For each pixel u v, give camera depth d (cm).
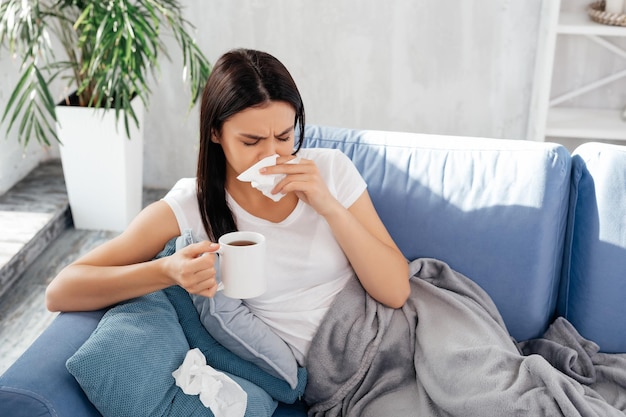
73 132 295
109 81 276
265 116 141
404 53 320
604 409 141
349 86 329
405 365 158
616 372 160
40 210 308
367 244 156
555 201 168
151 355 133
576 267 173
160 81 333
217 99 143
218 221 154
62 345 134
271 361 149
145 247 151
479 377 142
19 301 265
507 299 172
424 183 175
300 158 150
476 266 172
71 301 144
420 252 175
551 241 170
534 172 169
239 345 147
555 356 165
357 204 164
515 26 309
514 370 143
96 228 314
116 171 301
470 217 172
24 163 340
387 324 159
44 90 272
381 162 179
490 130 330
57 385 126
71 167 302
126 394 128
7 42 310
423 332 157
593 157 169
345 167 166
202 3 319
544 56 292
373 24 316
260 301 158
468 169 174
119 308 142
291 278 158
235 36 325
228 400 135
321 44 323
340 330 157
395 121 334
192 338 149
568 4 308
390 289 159
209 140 149
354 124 337
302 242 158
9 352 238
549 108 322
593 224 168
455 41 315
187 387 133
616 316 169
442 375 147
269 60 145
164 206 154
